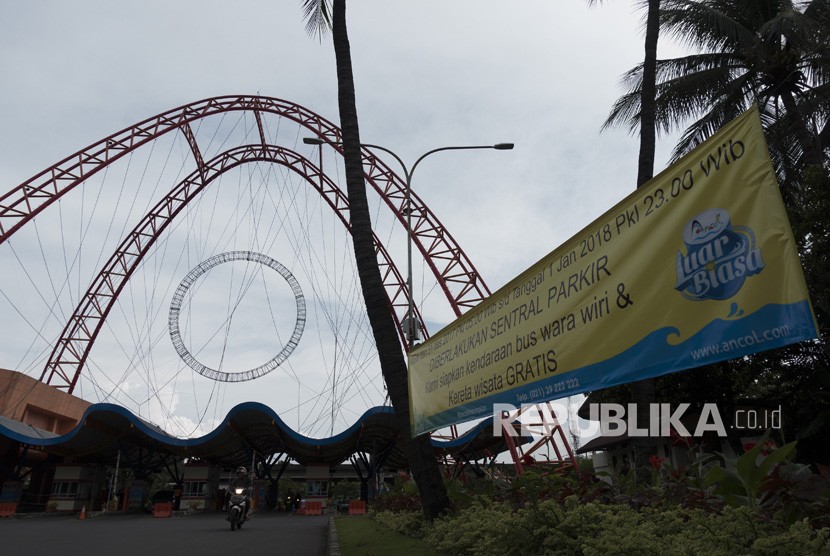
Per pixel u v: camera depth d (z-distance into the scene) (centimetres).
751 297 405
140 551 1424
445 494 1139
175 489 4906
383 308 1240
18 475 4225
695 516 553
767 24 2050
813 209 1416
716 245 445
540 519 693
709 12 2219
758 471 577
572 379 619
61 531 2153
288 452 5412
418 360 1191
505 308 809
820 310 1311
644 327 515
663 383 1833
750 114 429
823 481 509
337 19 1479
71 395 6141
